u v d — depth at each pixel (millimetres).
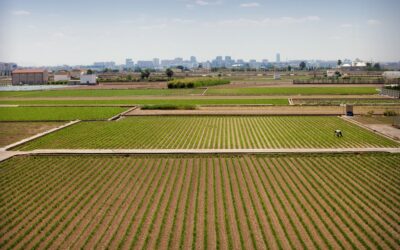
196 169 40031
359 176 37375
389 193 33000
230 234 25531
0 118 72938
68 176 38531
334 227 26578
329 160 42688
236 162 42344
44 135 57500
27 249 24094
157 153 45781
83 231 26375
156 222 27484
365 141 50906
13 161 44000
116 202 31469
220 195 32625
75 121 69375
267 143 50469
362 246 23922
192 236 25344
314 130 58719
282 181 36125
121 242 24594
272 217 28156
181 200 31594
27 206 31156
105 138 55000
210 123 66250
